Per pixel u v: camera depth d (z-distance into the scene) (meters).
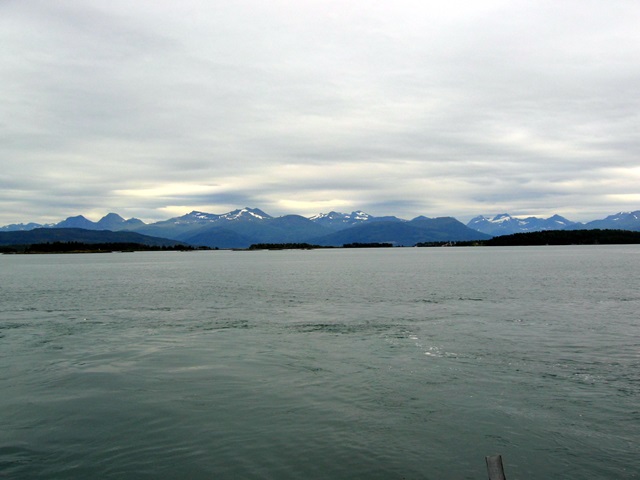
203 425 17.75
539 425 17.59
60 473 14.30
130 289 74.19
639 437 16.58
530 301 53.62
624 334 34.09
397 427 17.50
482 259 188.12
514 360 26.70
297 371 24.73
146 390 21.75
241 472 14.40
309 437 16.70
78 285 82.88
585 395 20.72
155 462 14.98
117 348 30.42
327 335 34.56
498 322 39.44
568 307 48.50
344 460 15.12
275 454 15.49
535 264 140.50
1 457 15.28
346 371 24.67
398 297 59.16
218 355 28.39
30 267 163.12
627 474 14.20
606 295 59.28
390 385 22.23
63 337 34.25
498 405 19.59
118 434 16.98
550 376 23.55
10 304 54.56
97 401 20.31
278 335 34.72
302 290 70.19
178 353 28.94
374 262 182.25
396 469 14.59
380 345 30.89
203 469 14.57
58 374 24.34
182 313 46.66
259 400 20.36
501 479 12.21
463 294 61.66
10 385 22.55
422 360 26.81
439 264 153.88
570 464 14.80
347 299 57.72
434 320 40.78
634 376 23.50
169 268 150.38
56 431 17.25
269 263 187.62
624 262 143.62
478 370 24.69
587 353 28.30
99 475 14.20
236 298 60.22
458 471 14.46
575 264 135.62
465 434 16.92
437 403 19.88
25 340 33.12
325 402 20.09
